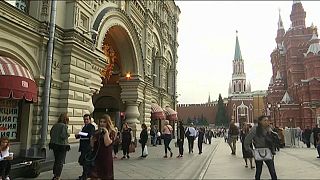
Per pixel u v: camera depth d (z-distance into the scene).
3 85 9.53
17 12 11.69
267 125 8.23
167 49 37.53
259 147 8.16
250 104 102.00
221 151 22.27
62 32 14.34
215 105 107.31
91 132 9.37
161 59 33.44
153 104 30.36
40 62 12.88
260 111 99.25
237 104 103.38
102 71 19.36
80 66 14.99
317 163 14.17
